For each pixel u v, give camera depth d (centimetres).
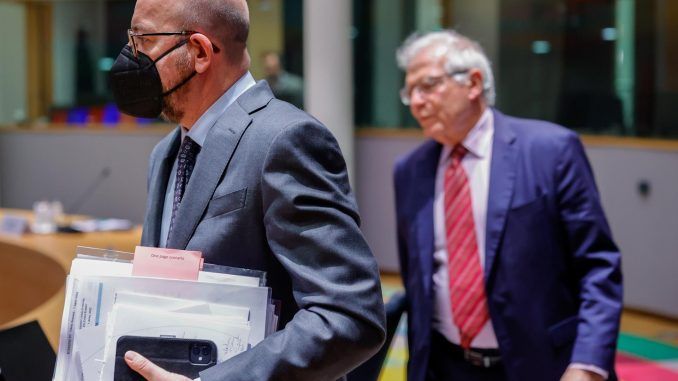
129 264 122
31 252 340
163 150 149
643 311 529
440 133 207
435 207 211
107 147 732
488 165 206
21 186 779
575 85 566
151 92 132
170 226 134
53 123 760
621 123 542
